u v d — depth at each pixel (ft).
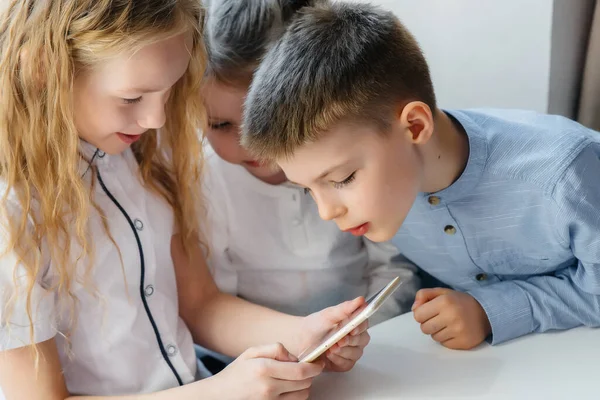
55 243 2.73
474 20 4.16
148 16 2.55
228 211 3.84
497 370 2.74
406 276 4.04
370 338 3.02
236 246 3.90
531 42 4.06
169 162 3.36
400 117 2.74
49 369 2.78
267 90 2.70
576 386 2.59
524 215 3.08
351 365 2.83
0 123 2.68
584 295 3.03
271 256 3.88
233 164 3.77
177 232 3.41
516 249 3.26
